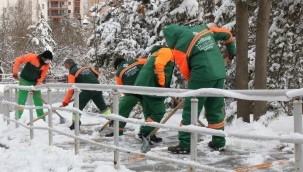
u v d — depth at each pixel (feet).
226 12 35.65
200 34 18.20
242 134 11.81
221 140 18.85
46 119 31.19
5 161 20.01
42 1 244.83
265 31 25.64
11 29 150.61
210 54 18.07
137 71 23.63
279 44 35.42
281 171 15.24
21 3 171.42
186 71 18.47
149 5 49.98
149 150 18.76
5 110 29.50
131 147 20.48
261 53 25.73
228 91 12.64
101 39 53.47
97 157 18.67
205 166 12.84
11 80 119.14
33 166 18.37
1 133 26.53
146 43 51.13
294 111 10.82
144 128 21.84
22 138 24.00
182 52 18.24
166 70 20.98
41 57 29.81
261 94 11.81
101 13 56.80
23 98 30.12
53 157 18.90
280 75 36.45
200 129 13.02
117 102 16.70
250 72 34.86
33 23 160.15
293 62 36.68
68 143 22.29
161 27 41.63
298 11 33.37
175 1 39.63
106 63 53.62
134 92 15.89
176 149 18.37
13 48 144.25
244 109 26.17
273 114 25.48
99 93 28.27
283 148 19.13
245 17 26.30
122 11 53.57
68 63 27.40
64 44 154.92
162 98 21.27
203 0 38.91
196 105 13.60
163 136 23.66
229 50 20.20
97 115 17.30
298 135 10.57
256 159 17.13
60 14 280.51
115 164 16.40
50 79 130.82
